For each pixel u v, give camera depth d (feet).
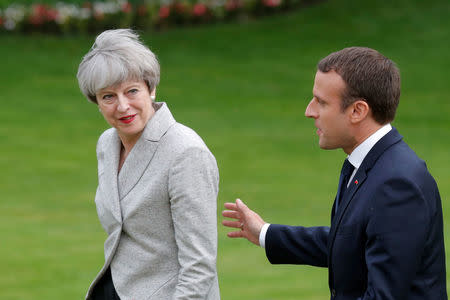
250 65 73.10
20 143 51.67
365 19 83.92
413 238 10.09
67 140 52.85
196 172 11.67
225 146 51.26
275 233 13.21
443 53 75.25
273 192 41.60
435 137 54.54
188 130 12.25
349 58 10.98
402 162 10.51
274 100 64.08
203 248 11.61
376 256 10.18
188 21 82.99
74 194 41.60
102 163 13.05
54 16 80.02
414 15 84.74
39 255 30.86
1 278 27.68
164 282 11.94
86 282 27.50
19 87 66.49
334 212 11.58
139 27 81.10
